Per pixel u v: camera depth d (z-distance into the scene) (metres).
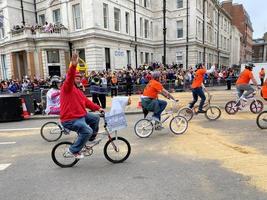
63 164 5.38
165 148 6.35
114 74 19.80
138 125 7.52
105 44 28.16
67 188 4.33
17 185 4.52
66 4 28.34
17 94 11.61
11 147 6.98
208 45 44.31
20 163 5.66
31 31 27.36
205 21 43.22
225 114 10.53
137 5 34.47
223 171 4.81
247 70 10.05
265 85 7.96
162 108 7.61
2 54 32.78
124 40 31.20
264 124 8.05
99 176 4.78
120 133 8.01
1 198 4.06
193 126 8.59
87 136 5.07
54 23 30.39
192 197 3.88
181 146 6.46
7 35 30.89
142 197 3.93
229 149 6.07
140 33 36.00
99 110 5.38
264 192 3.98
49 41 26.86
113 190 4.20
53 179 4.72
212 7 48.25
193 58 38.09
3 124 10.45
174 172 4.85
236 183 4.30
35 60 27.58
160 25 38.94
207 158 5.53
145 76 20.42
